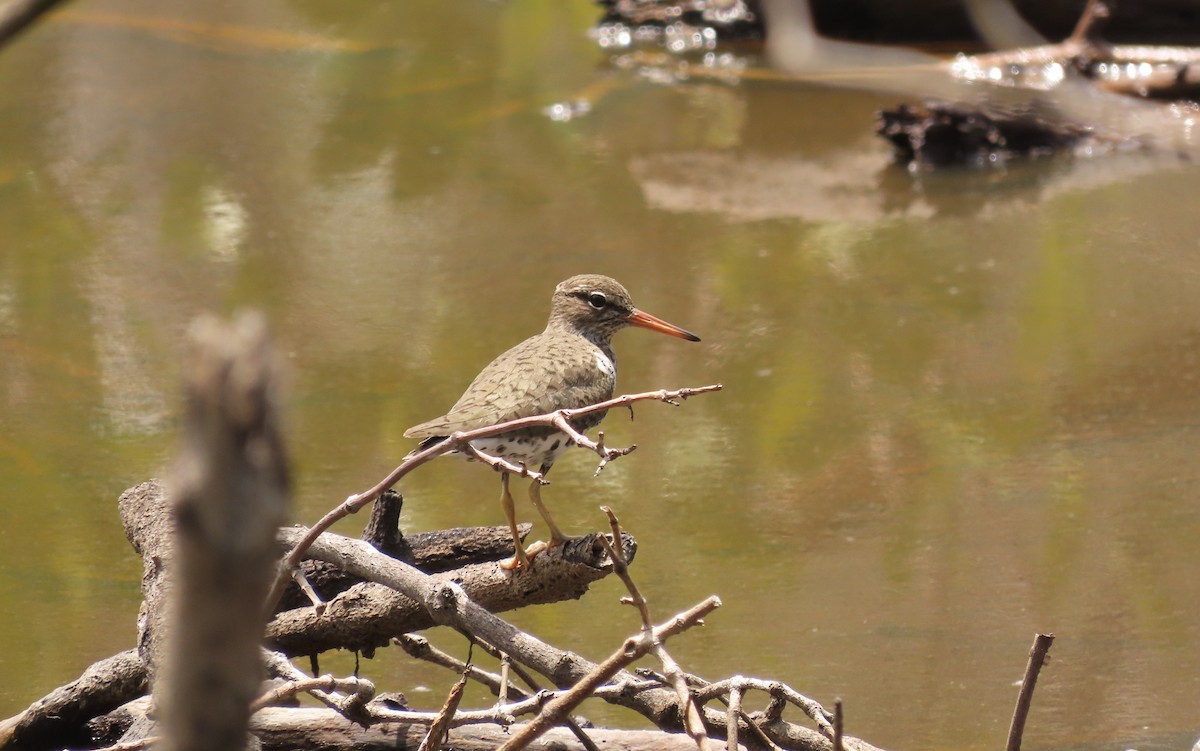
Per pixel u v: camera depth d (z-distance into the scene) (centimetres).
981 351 1449
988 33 2145
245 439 202
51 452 1263
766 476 1236
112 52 2444
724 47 2486
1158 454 1243
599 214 1806
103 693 726
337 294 1594
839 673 940
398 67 2417
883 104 2189
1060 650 962
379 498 817
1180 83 2092
